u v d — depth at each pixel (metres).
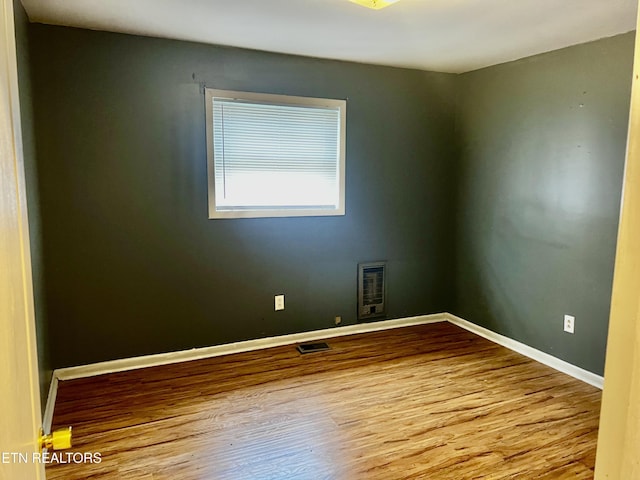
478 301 3.95
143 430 2.39
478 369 3.19
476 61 3.54
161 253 3.22
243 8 2.44
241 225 3.43
